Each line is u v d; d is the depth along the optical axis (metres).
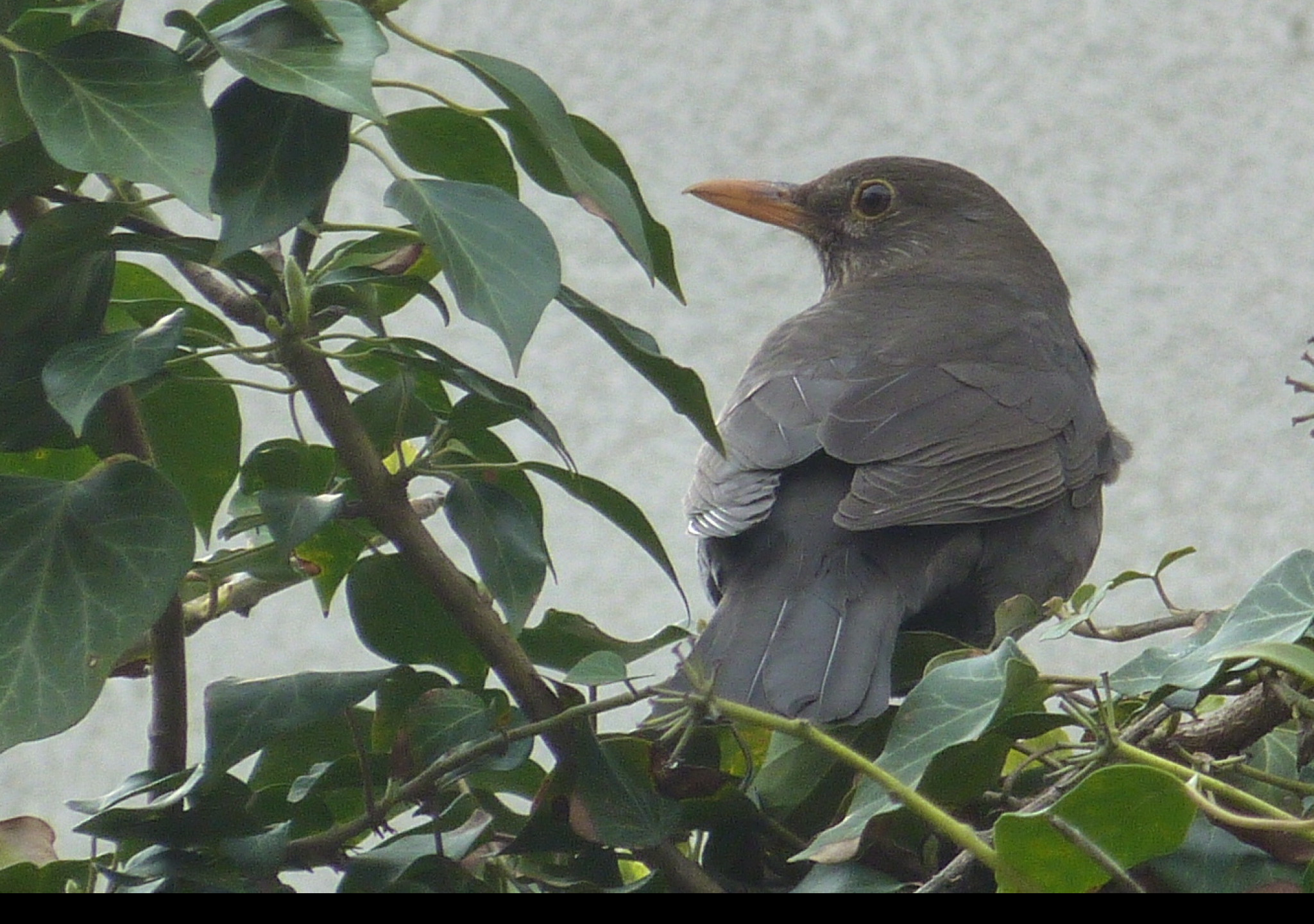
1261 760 5.43
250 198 4.65
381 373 5.59
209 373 5.04
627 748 5.11
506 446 5.38
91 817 4.83
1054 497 8.34
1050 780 5.40
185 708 5.13
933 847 5.04
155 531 4.55
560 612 5.46
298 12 4.62
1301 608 4.94
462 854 4.89
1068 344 9.40
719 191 11.27
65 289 4.82
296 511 4.74
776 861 5.33
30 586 4.48
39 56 4.39
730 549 7.77
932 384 8.29
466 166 5.23
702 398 4.80
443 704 4.98
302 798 4.96
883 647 7.03
